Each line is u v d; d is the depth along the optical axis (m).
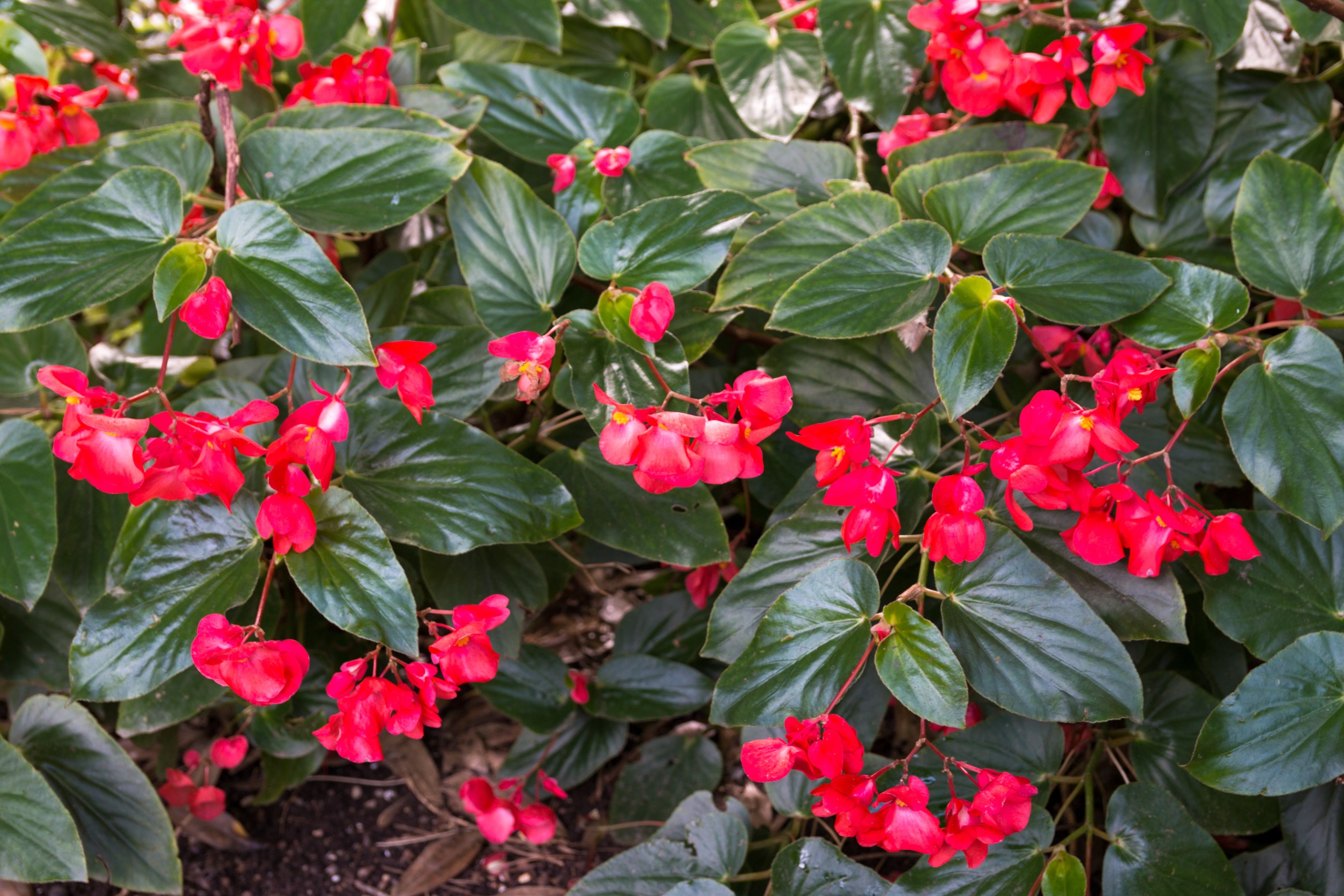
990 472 1.60
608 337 1.53
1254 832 1.63
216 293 1.32
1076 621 1.40
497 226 1.70
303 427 1.29
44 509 1.52
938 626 1.70
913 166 1.79
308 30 1.98
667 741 2.12
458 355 1.70
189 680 1.68
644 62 2.44
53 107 1.79
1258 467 1.41
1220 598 1.53
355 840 2.13
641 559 2.15
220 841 2.12
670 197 1.65
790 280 1.61
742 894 1.83
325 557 1.41
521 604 1.87
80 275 1.44
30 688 2.12
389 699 1.37
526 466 1.55
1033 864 1.51
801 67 2.07
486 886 2.05
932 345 1.68
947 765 1.59
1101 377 1.37
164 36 2.57
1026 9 1.74
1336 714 1.41
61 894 2.01
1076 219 1.61
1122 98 2.01
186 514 1.49
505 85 2.03
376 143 1.60
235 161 1.55
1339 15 1.60
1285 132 2.04
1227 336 1.45
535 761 2.12
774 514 1.72
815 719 1.35
